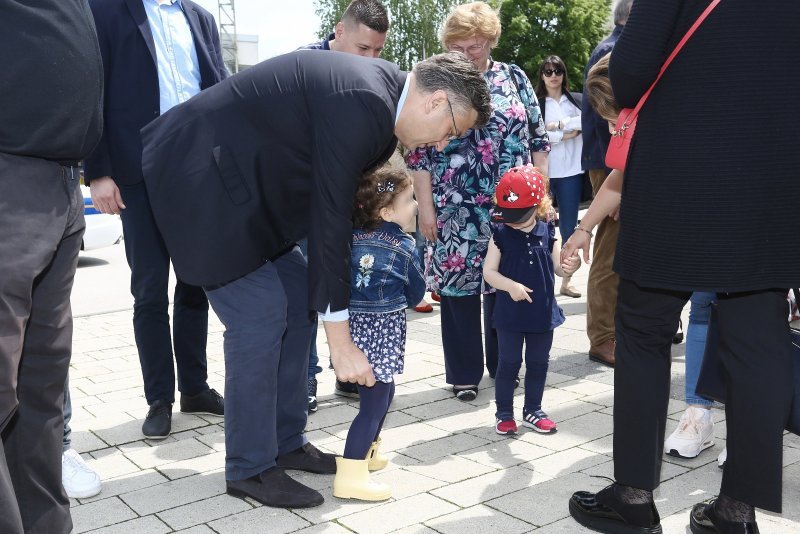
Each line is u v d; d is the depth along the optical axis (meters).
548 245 3.75
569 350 5.21
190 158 2.69
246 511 2.88
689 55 2.24
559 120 6.89
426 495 2.99
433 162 4.08
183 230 2.72
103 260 11.06
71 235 2.22
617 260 2.51
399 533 2.67
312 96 2.54
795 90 2.19
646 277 2.37
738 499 2.36
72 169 2.17
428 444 3.56
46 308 2.19
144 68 3.60
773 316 2.33
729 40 2.19
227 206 2.68
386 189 3.05
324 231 2.56
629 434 2.53
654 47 2.24
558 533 2.65
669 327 2.50
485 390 4.41
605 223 4.73
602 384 4.42
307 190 2.70
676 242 2.30
